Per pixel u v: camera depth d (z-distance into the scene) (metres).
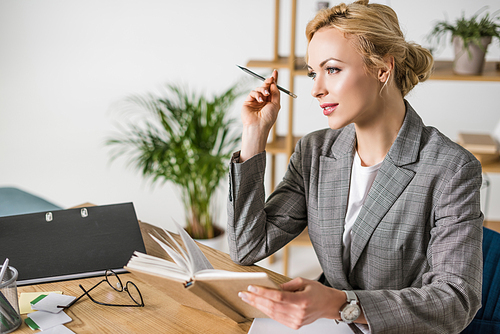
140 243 1.11
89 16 3.38
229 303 0.83
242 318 0.88
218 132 2.44
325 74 0.98
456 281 0.89
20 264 1.01
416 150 1.01
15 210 1.85
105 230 1.15
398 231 1.02
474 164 0.98
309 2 3.07
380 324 0.82
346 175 1.12
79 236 1.12
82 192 3.16
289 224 1.17
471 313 0.90
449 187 0.96
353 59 0.94
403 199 1.01
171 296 0.89
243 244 1.10
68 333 0.82
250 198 1.09
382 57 0.95
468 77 2.05
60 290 0.96
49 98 3.58
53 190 3.15
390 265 1.04
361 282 1.11
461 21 2.10
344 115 0.98
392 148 1.02
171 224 2.86
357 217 1.06
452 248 0.93
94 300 0.93
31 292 0.95
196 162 2.14
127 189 3.22
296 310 0.75
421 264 1.04
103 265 1.03
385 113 1.02
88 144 3.57
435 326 0.85
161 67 3.40
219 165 2.21
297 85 3.18
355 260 1.08
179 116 2.28
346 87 0.95
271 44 3.22
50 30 3.45
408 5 2.90
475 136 2.31
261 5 3.14
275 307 0.75
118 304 0.92
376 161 1.08
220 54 3.29
